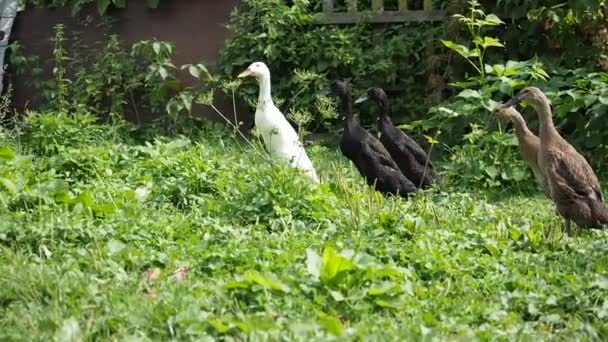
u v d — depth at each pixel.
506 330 8.58
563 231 12.27
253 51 18.38
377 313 8.75
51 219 10.43
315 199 11.92
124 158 13.66
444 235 11.04
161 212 11.74
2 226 10.24
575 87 16.02
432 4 18.50
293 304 8.62
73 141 15.75
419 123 16.28
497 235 11.22
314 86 18.16
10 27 19.30
